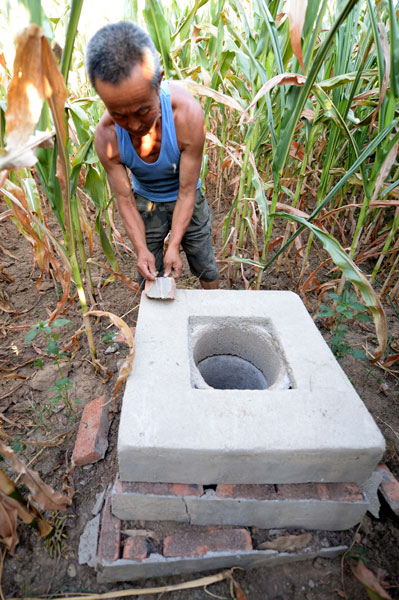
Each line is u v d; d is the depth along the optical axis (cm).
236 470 106
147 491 108
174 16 306
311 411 109
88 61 101
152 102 110
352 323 220
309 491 111
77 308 225
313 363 125
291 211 197
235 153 234
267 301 152
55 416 163
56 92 95
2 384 177
